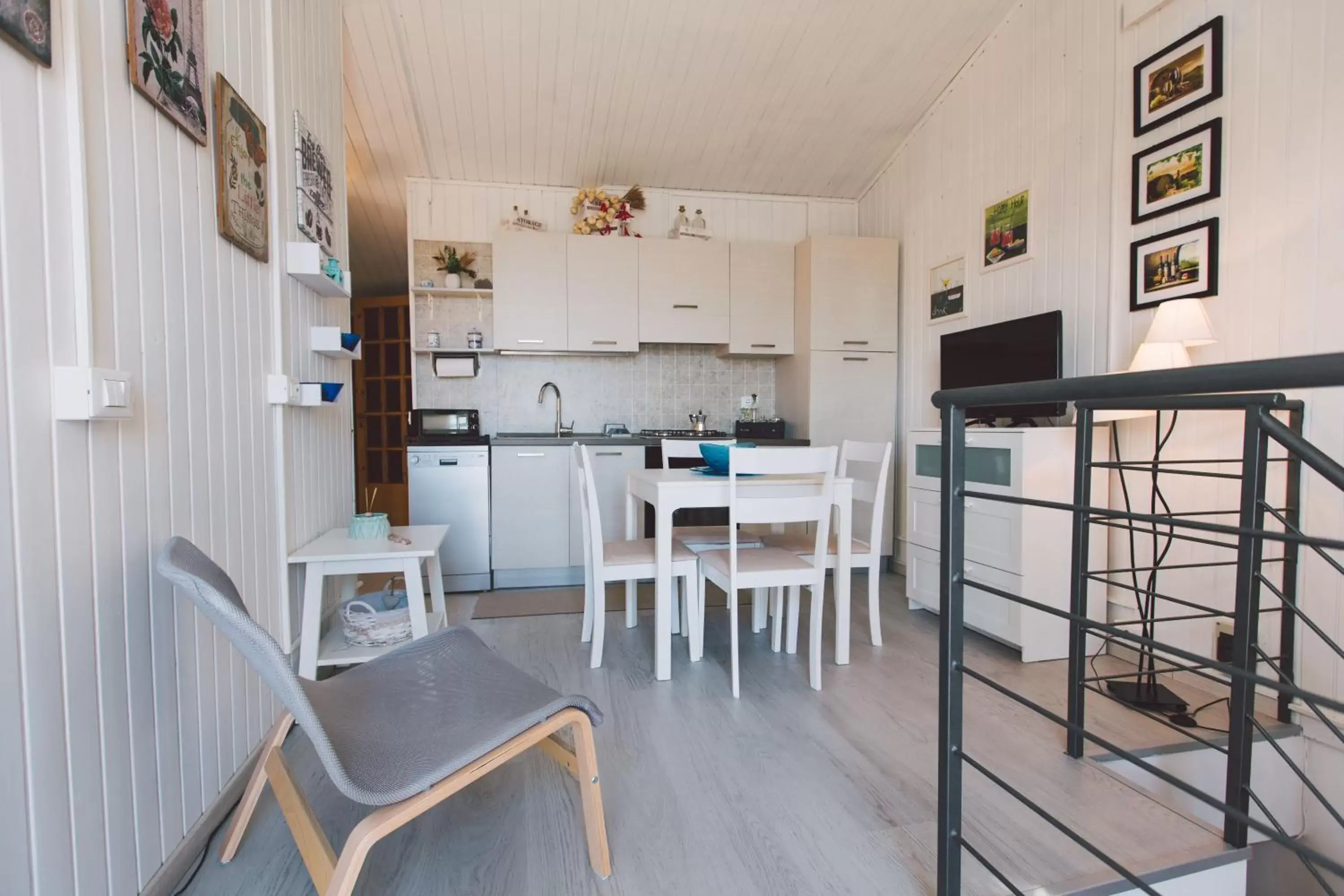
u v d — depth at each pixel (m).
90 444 1.07
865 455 2.81
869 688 2.27
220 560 1.55
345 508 2.76
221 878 1.32
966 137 3.47
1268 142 2.05
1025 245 3.07
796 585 2.34
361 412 5.35
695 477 2.61
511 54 3.15
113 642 1.12
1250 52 2.10
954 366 3.40
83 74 1.06
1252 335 2.10
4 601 0.88
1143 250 2.47
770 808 1.56
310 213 2.23
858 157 4.12
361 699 1.33
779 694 2.22
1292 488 1.96
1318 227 1.93
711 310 4.10
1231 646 2.20
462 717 1.25
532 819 1.52
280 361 1.91
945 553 1.21
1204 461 1.97
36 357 0.94
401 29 2.97
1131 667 2.48
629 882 1.31
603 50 3.16
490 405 4.20
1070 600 2.33
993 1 3.06
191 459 1.41
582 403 4.31
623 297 3.98
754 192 4.44
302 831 1.15
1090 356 2.72
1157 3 2.37
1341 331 1.88
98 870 1.06
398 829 1.47
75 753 1.01
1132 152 2.52
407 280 5.18
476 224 4.11
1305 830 2.01
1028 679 2.37
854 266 4.06
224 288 1.59
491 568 3.63
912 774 1.71
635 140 3.83
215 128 1.54
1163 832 1.49
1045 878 1.34
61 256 1.00
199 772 1.41
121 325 1.16
